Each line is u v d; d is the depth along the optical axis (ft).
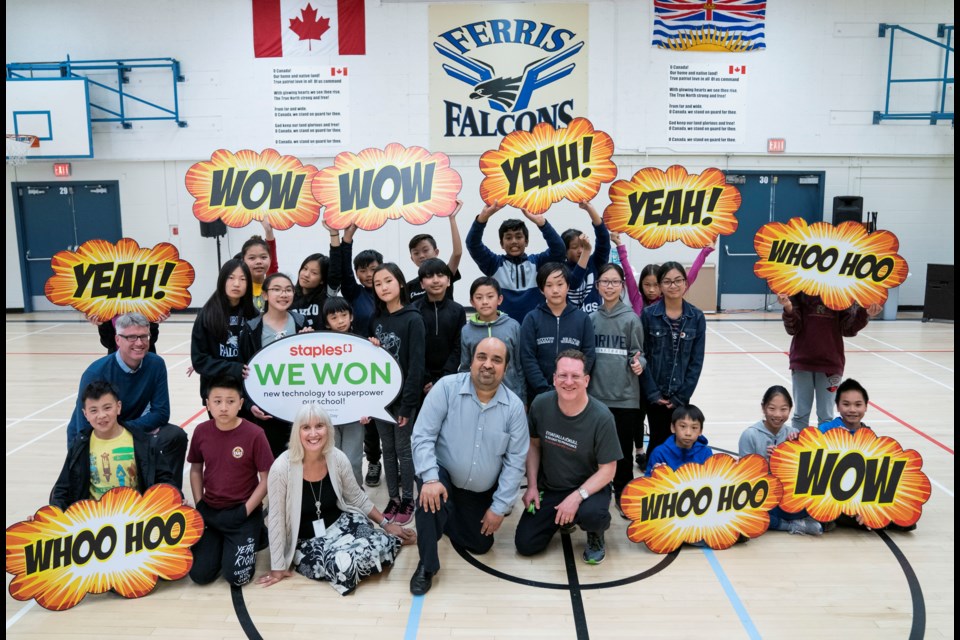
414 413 12.75
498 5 34.32
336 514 11.32
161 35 35.27
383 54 34.76
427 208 13.04
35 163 36.58
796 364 14.65
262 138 35.65
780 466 11.70
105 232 37.11
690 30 34.55
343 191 12.97
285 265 37.11
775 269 13.07
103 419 10.39
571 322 12.68
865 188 36.09
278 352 12.21
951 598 10.07
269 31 34.83
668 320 13.19
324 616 9.75
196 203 12.96
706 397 21.18
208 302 12.37
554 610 9.87
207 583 10.66
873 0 34.53
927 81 34.71
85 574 10.02
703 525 11.52
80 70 35.70
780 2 34.47
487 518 10.95
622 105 34.99
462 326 13.64
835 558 11.31
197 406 20.52
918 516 11.84
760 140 35.47
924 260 36.65
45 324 35.09
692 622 9.54
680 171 12.84
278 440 12.96
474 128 35.14
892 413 19.19
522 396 13.03
